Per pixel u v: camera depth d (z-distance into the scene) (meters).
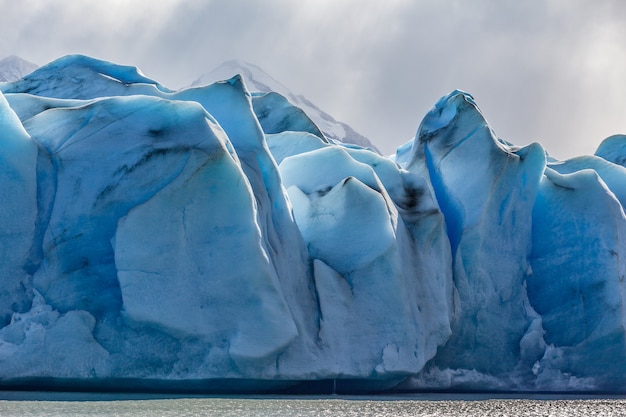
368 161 103.38
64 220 77.06
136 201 77.06
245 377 77.75
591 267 100.38
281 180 89.56
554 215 104.19
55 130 82.69
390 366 86.12
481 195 100.31
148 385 76.38
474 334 97.81
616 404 90.19
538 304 102.38
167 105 82.75
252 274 78.06
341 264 89.50
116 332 74.12
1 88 102.56
